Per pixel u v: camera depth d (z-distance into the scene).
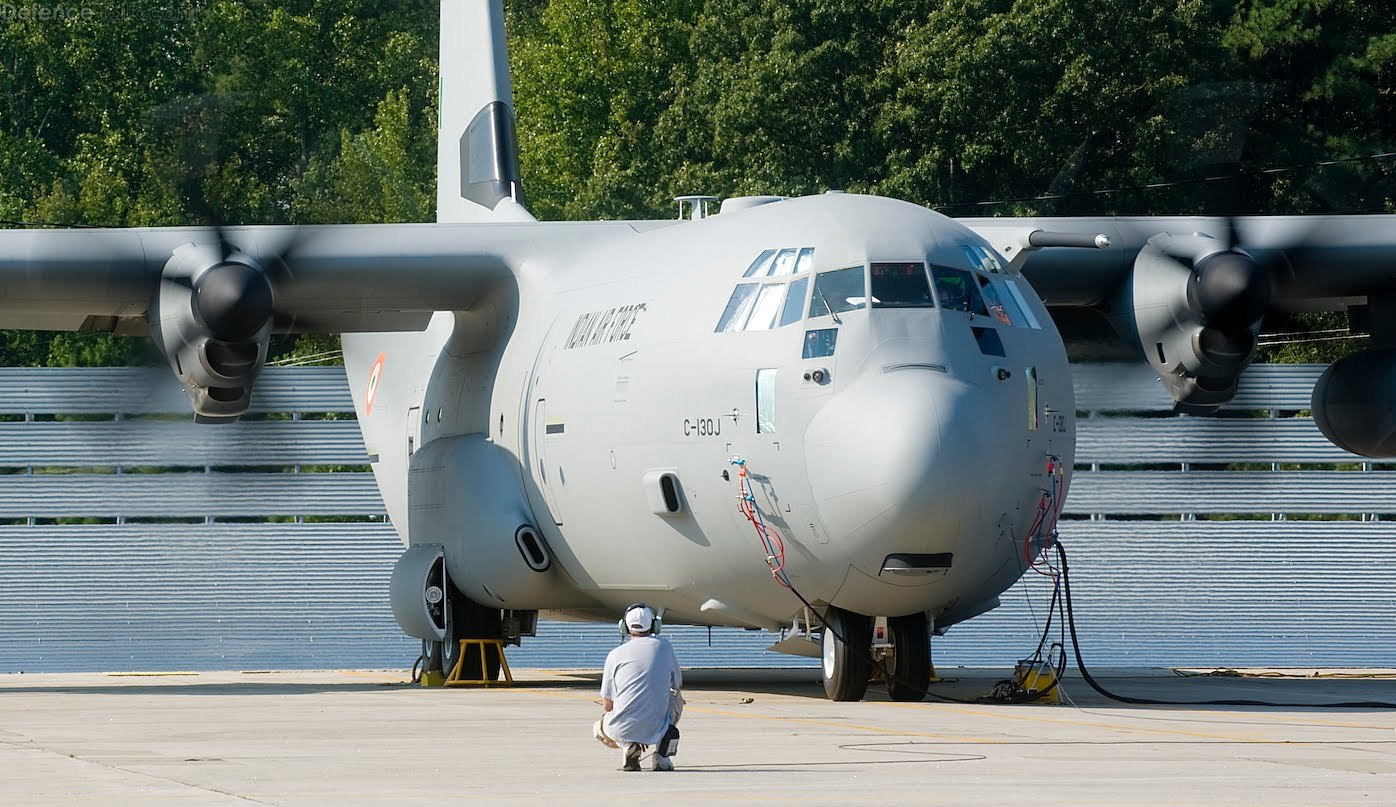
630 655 35.66
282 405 102.12
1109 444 102.12
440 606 69.12
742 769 35.88
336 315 70.69
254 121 193.12
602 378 58.59
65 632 99.62
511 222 71.50
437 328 75.62
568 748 40.81
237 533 101.25
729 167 151.88
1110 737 42.53
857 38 143.62
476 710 53.84
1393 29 130.75
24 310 66.94
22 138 191.00
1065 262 65.81
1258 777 34.22
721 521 53.84
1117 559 101.81
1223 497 102.00
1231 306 60.38
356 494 102.00
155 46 195.62
